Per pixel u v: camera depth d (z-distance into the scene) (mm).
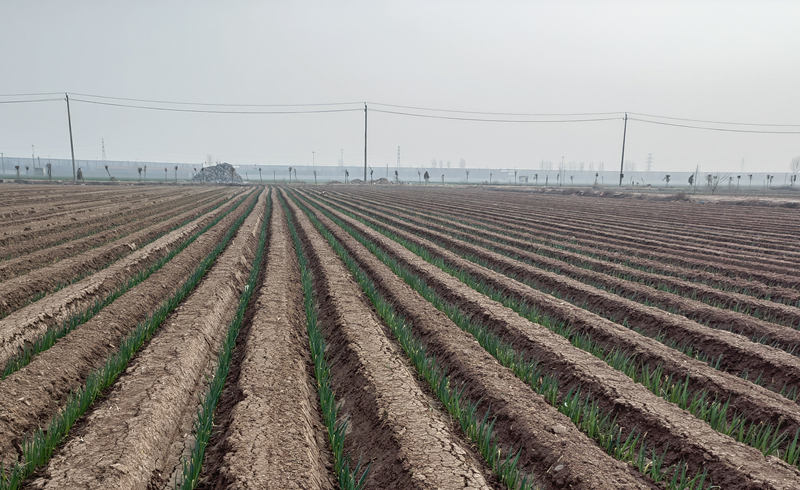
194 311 9359
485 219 29719
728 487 4609
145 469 4730
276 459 4738
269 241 19562
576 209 38094
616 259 16312
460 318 9594
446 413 6172
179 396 6242
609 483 4527
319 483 4617
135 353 7605
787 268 14898
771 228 25531
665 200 49844
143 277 11898
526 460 5148
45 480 4254
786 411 5863
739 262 15805
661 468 5055
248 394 6086
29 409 5629
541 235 22156
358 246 18219
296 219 28000
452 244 19156
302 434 5262
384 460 5051
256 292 11828
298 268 15039
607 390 6473
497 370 7113
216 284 11508
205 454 5180
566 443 5188
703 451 5051
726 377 6949
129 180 92688
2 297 9477
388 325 9578
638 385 6664
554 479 4754
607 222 28234
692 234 23031
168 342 7668
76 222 21359
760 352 7773
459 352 7770
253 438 5082
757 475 4602
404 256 16344
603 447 5363
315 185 97312
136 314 9508
